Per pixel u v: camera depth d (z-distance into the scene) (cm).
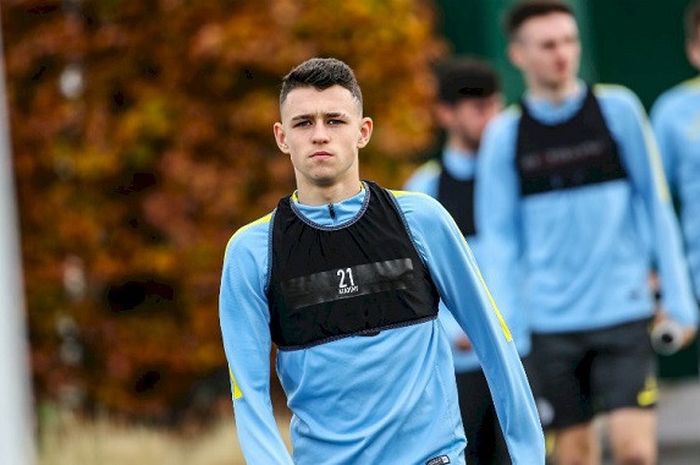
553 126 2941
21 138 4328
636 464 2911
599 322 2941
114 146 4266
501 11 5050
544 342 2975
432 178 3159
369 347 1905
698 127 3503
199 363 4300
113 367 4309
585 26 5147
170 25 4275
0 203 3086
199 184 4234
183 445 3894
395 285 1912
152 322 4344
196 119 4269
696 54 3634
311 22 4297
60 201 4338
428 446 1905
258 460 1900
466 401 3030
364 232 1919
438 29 5084
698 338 4625
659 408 4834
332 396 1911
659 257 2928
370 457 1903
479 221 2998
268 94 4294
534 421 1997
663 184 2933
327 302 1909
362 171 4350
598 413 3106
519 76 5078
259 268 1923
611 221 2931
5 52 4312
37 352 4344
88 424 4016
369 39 4325
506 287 2945
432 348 1925
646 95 5316
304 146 1902
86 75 4328
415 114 4375
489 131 2984
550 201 2945
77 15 4344
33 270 4350
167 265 4256
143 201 4306
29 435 3284
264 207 4266
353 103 1916
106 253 4328
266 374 1938
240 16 4238
